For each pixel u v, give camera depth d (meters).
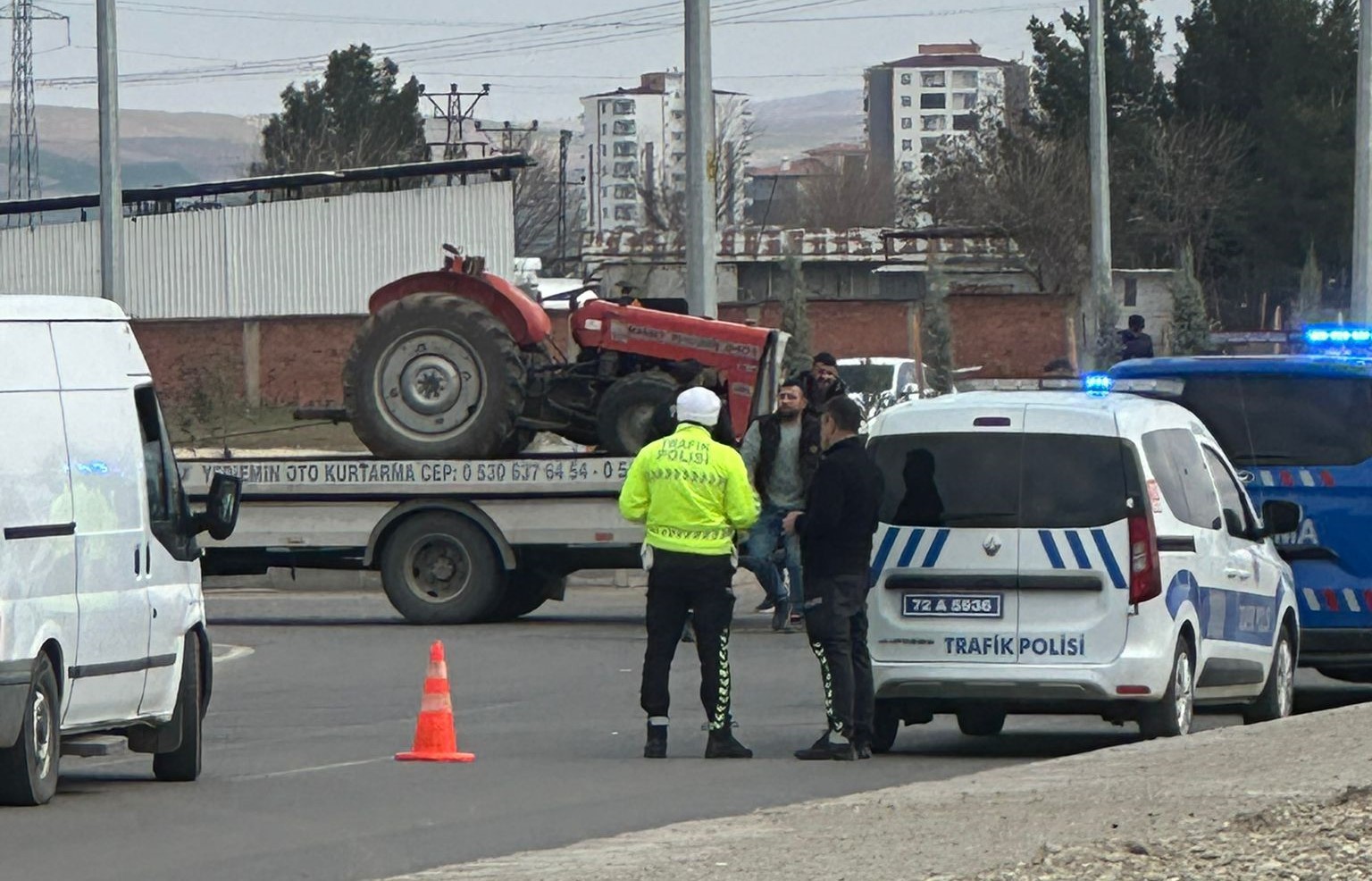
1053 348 101.25
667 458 22.91
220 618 41.66
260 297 117.88
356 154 176.62
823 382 36.12
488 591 39.25
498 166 116.50
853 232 129.00
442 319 40.25
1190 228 136.62
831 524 22.31
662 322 40.75
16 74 163.25
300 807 19.53
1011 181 128.12
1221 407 27.84
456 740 24.97
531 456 39.31
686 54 43.78
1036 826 16.47
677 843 16.36
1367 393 27.48
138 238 117.00
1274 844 15.60
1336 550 27.38
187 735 21.88
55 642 19.59
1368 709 23.42
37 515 19.38
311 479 39.69
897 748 24.55
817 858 15.33
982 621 22.64
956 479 22.86
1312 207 135.62
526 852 16.31
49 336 20.22
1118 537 22.39
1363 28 57.31
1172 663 22.56
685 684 30.53
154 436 22.02
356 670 32.59
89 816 19.02
